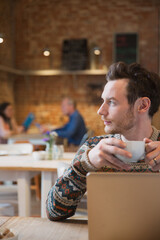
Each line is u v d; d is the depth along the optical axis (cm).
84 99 675
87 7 675
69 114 530
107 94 106
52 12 682
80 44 663
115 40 661
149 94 108
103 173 78
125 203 78
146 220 78
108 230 78
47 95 686
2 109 528
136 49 657
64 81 683
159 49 655
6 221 107
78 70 655
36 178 423
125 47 660
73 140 520
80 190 104
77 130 518
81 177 101
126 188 77
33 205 398
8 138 503
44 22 684
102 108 108
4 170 254
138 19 662
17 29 689
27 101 690
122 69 106
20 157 293
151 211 78
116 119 106
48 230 99
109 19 669
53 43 682
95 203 78
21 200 253
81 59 659
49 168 238
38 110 689
